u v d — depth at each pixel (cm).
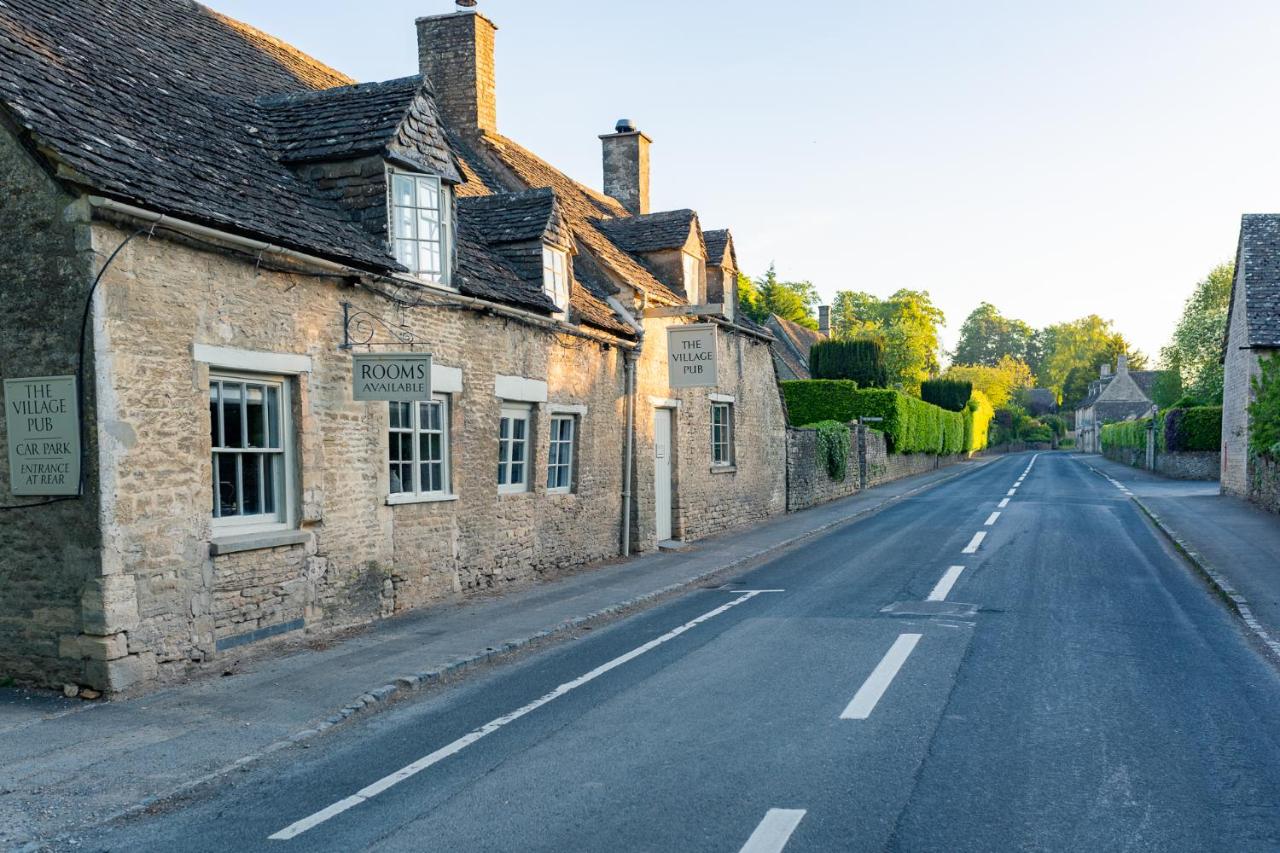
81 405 780
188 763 629
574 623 1092
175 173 898
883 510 2689
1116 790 544
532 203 1528
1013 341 14962
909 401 4412
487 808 540
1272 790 543
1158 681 784
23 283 801
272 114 1236
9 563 817
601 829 504
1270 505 2317
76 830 525
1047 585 1275
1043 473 4794
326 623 1027
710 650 936
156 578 824
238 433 941
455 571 1251
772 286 7419
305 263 986
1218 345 5438
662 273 2086
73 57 980
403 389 1014
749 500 2350
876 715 695
